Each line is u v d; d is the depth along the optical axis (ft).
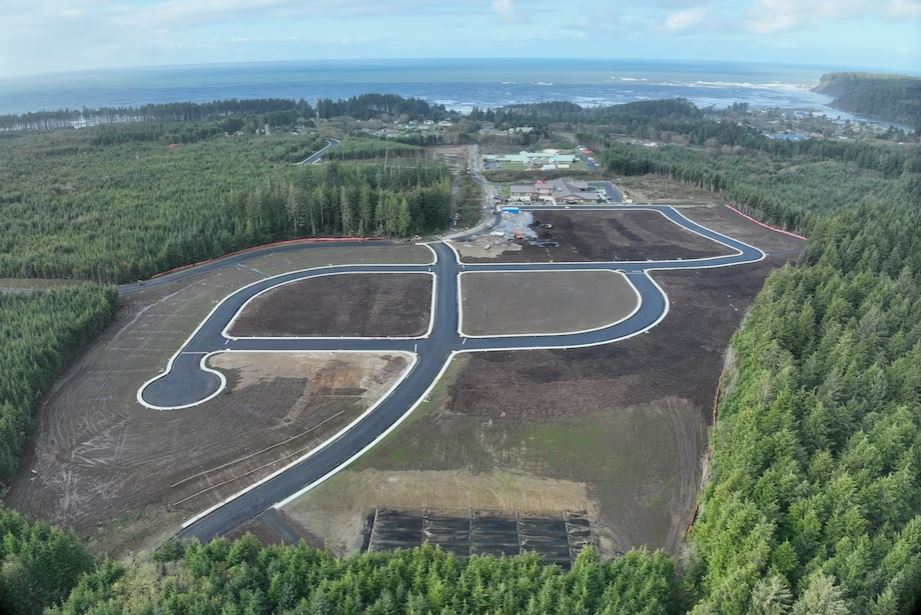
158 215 357.00
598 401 197.98
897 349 179.93
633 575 114.52
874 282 221.05
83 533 144.15
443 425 185.06
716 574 116.78
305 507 152.87
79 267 292.20
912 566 107.65
